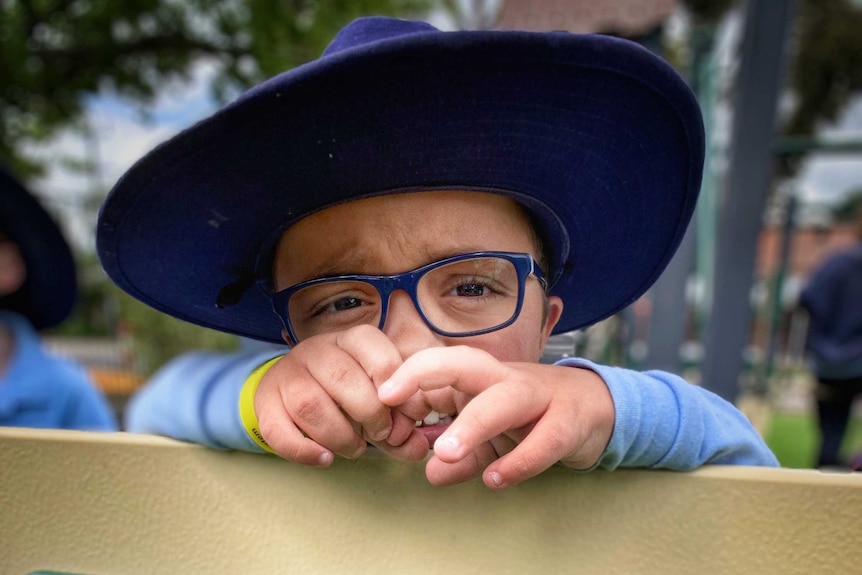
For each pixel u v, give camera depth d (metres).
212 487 0.69
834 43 10.88
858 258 4.13
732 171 2.84
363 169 0.72
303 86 0.62
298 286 0.79
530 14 4.34
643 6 3.87
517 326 0.81
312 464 0.64
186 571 0.69
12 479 0.72
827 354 4.20
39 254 2.12
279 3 6.17
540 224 0.89
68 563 0.71
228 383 0.74
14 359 1.96
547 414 0.59
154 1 5.99
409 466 0.66
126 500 0.71
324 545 0.67
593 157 0.80
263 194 0.78
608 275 1.03
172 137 0.71
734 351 2.90
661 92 0.69
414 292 0.74
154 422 0.78
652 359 3.47
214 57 6.57
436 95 0.66
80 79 6.27
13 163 6.80
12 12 5.70
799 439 5.18
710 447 0.69
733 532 0.60
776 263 5.48
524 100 0.69
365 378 0.63
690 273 3.50
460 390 0.60
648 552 0.61
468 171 0.75
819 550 0.58
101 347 8.40
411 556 0.65
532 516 0.64
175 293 0.99
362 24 0.92
